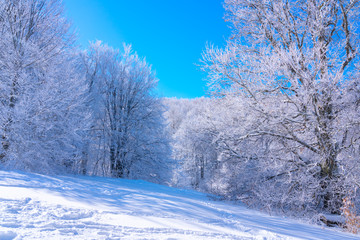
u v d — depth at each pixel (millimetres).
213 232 3973
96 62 18766
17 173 8156
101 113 19188
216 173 12602
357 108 8742
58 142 12031
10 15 11484
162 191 10461
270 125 9852
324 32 10031
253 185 9867
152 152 20562
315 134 9180
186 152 24234
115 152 19031
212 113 12648
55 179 8477
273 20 11125
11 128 10062
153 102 21141
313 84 8547
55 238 2826
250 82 10602
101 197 6012
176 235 3521
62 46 13109
